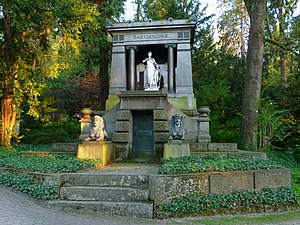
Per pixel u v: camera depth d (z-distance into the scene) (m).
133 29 14.70
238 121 17.50
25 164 8.30
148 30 14.75
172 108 12.09
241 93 18.20
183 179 6.73
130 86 14.81
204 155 10.21
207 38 22.36
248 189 7.20
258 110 14.09
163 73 15.95
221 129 18.30
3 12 12.72
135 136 11.70
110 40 19.94
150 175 6.86
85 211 6.56
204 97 18.86
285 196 7.28
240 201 6.92
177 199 6.61
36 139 17.72
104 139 10.08
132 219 6.19
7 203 6.63
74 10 13.08
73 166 7.99
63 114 26.20
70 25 13.45
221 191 7.00
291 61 20.97
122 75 14.75
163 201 6.54
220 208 6.72
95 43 19.08
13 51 13.62
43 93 15.71
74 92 26.50
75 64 25.05
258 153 10.49
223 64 21.11
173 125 9.77
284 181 7.64
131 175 7.33
